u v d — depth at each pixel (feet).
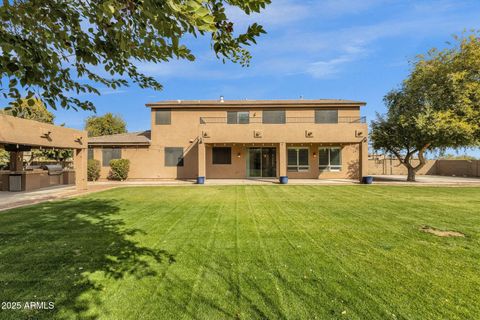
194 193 43.52
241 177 73.87
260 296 10.86
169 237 18.71
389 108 66.23
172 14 5.57
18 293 10.98
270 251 16.02
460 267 13.75
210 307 10.05
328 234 19.60
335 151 73.82
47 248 16.37
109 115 135.74
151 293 11.05
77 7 7.67
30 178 49.32
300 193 43.39
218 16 6.77
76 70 9.75
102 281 12.08
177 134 74.18
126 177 72.13
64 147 44.37
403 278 12.49
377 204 32.60
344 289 11.44
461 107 54.60
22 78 8.20
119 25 6.93
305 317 9.47
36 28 7.92
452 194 41.73
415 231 20.43
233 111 74.38
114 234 19.39
